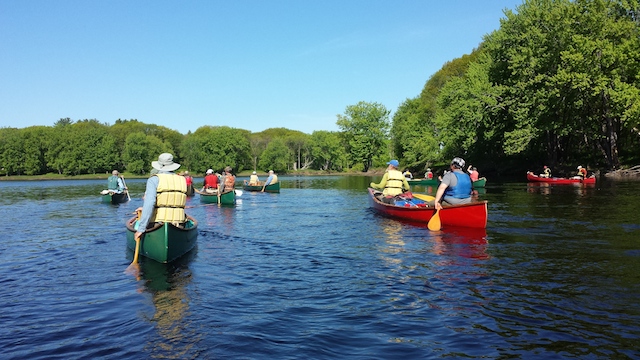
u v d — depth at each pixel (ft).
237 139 266.16
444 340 12.16
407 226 34.19
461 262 21.16
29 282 19.40
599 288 16.29
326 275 19.56
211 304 15.78
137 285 18.56
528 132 101.91
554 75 96.73
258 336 12.71
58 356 11.67
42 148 251.80
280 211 48.08
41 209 54.85
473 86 117.80
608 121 103.19
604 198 49.90
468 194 33.22
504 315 13.84
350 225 35.63
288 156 269.44
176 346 12.13
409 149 190.60
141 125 326.44
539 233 28.30
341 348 11.84
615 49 92.12
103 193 61.98
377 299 15.92
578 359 10.79
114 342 12.52
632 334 12.15
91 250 26.76
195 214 45.37
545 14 102.37
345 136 251.19
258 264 22.04
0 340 12.83
